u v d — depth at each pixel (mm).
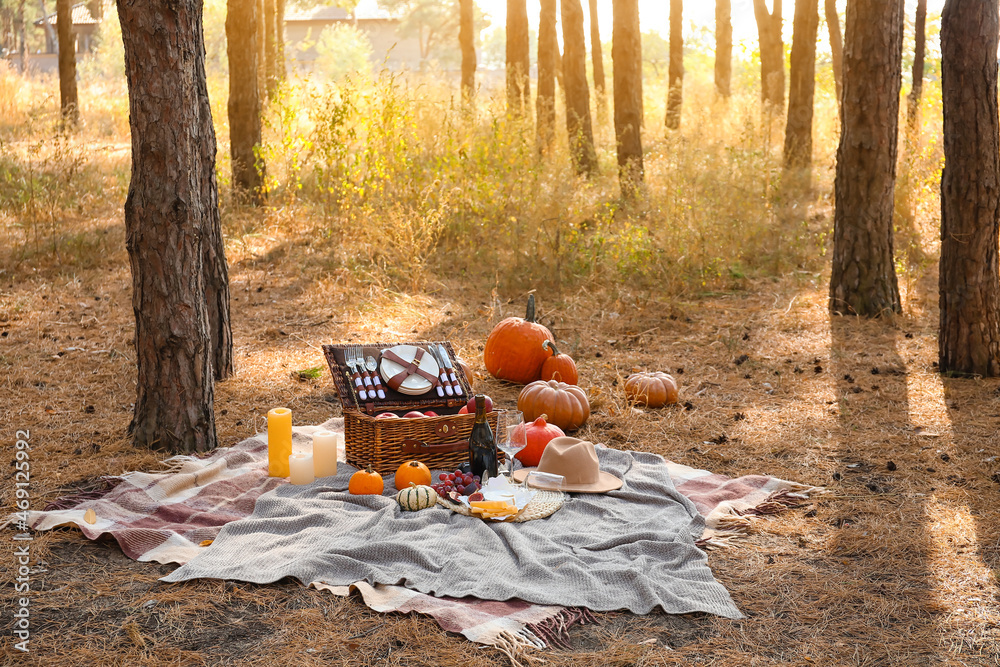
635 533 4309
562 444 5055
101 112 21500
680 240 10211
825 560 4199
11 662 3258
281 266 10289
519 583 3877
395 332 8297
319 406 6473
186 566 3963
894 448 5586
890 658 3389
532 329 7105
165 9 5062
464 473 4879
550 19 15234
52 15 53469
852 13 8461
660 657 3383
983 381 6852
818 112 19344
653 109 22234
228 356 7020
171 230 5289
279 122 13320
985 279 6875
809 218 12633
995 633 3533
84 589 3830
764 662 3373
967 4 6559
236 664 3303
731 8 20734
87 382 6730
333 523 4422
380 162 11164
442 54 54312
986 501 4746
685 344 8117
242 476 5059
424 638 3459
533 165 11211
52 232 10820
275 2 23328
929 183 11539
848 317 8742
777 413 6309
